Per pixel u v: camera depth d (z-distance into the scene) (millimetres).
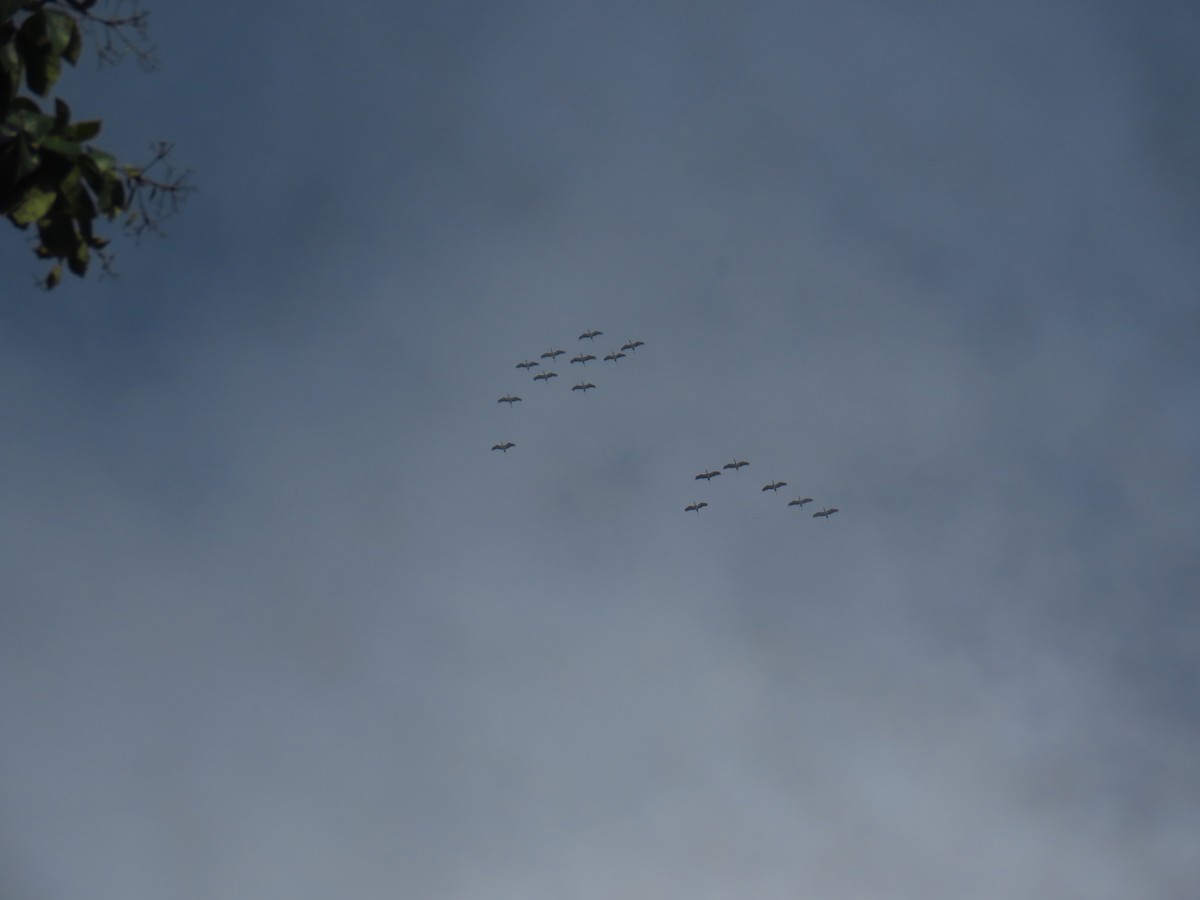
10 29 19750
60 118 20109
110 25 20391
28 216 20203
